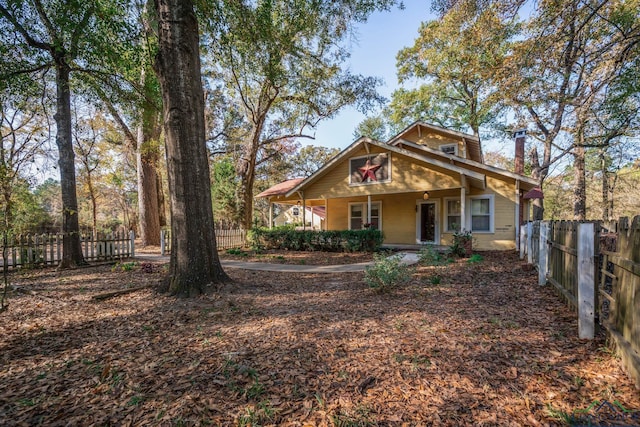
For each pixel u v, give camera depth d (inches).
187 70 213.0
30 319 167.6
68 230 353.7
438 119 930.7
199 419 80.8
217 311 174.9
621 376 93.7
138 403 88.5
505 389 90.7
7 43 291.4
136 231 1176.8
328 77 588.7
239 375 102.8
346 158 523.8
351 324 149.8
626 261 95.8
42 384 100.6
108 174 974.4
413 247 508.7
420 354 114.8
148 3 249.0
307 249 528.4
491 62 335.9
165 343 131.8
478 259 346.6
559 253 176.6
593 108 324.5
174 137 211.9
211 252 223.8
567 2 229.0
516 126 556.4
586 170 919.0
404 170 470.9
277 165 1318.9
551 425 75.0
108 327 153.6
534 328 136.5
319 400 87.9
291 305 186.1
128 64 287.7
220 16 275.3
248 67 450.6
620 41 248.4
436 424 76.7
